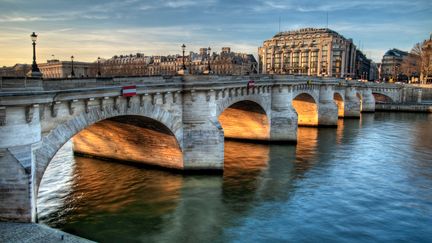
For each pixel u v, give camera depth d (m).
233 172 43.81
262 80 55.47
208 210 32.50
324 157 52.47
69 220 29.78
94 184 38.44
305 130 78.56
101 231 28.11
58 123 26.72
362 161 50.41
